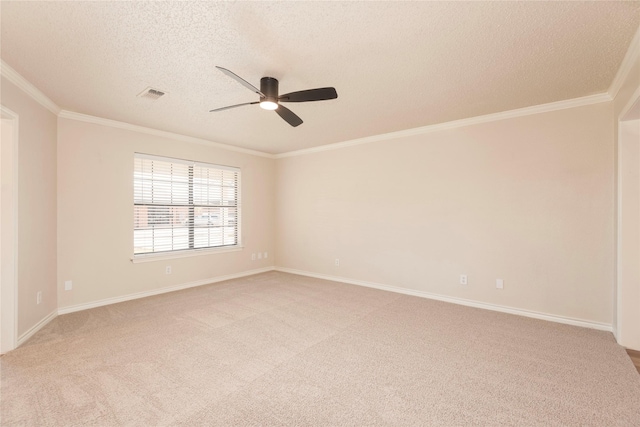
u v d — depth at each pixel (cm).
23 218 277
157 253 445
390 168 461
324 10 180
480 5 176
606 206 309
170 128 428
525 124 351
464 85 287
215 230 527
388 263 466
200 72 258
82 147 369
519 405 189
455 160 401
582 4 175
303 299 416
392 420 175
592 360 246
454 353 258
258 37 208
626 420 175
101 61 239
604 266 310
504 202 366
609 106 306
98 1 170
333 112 362
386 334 298
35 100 297
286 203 608
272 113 361
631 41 213
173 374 223
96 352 257
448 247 408
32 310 294
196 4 173
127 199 411
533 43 216
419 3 174
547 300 340
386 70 256
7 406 185
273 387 208
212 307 380
